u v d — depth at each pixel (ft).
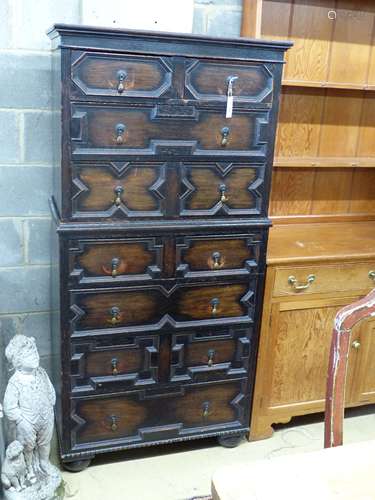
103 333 6.37
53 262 6.85
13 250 7.39
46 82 6.90
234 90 5.98
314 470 3.17
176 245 6.31
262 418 7.52
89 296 6.20
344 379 3.90
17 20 6.62
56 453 7.21
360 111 8.41
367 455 3.32
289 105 8.02
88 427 6.70
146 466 7.06
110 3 6.51
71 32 5.29
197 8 7.23
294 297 7.09
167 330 6.59
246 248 6.62
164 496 6.57
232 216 6.44
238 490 2.98
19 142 7.02
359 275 7.32
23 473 6.01
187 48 5.70
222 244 6.50
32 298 7.63
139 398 6.77
